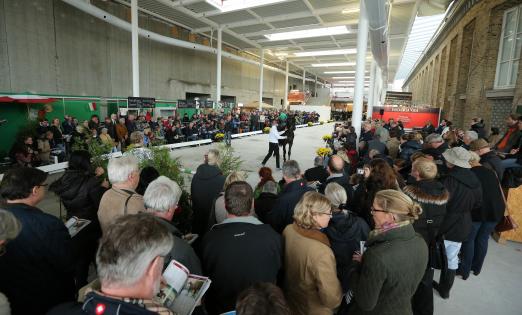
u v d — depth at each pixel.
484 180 2.71
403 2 11.93
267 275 1.43
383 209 1.35
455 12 11.85
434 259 1.96
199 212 2.66
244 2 13.40
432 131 9.84
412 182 2.28
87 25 12.62
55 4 11.17
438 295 2.56
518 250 3.41
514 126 4.87
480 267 2.84
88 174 2.21
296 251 1.49
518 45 7.08
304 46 22.12
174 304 1.02
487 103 7.98
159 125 11.45
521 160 4.05
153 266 0.78
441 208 2.00
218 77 17.86
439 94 15.51
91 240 2.15
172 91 18.48
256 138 14.12
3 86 9.69
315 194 1.57
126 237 0.74
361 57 7.88
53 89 11.29
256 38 20.03
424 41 19.59
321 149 5.55
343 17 14.77
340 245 1.72
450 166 2.54
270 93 32.38
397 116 12.42
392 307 1.28
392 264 1.24
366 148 5.34
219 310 1.44
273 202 2.50
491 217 2.68
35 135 7.40
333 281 1.42
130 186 1.87
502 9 7.69
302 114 24.83
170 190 1.54
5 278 1.36
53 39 11.19
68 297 1.64
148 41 16.45
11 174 1.50
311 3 13.07
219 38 17.39
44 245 1.44
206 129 12.98
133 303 0.72
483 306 2.41
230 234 1.44
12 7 9.78
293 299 1.53
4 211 1.10
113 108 13.74
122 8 14.30
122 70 14.62
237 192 1.54
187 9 14.32
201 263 1.49
